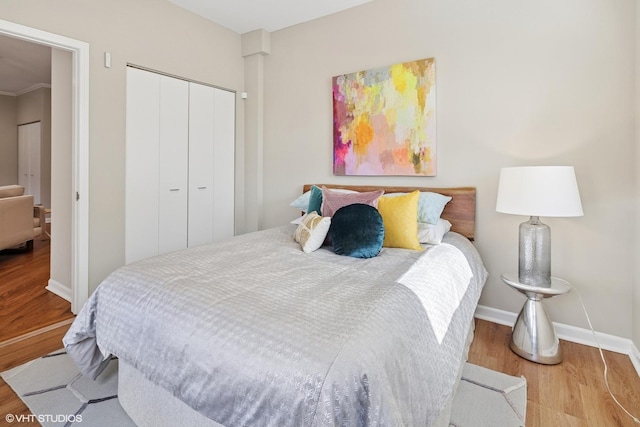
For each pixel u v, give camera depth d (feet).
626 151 6.61
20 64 15.69
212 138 11.38
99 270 8.63
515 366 6.33
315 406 2.72
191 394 3.54
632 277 6.65
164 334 3.90
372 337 3.20
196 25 10.58
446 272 5.50
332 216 7.16
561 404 5.28
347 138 10.03
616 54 6.64
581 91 6.98
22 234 13.82
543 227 6.58
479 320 8.33
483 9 7.98
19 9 7.02
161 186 10.01
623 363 6.42
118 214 8.94
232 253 6.28
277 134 11.74
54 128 9.48
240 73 12.14
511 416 4.99
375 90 9.45
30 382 5.65
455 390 5.16
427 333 3.92
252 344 3.24
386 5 9.36
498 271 8.11
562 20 7.12
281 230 8.99
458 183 8.46
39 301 9.16
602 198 6.88
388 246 7.10
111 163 8.73
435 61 8.59
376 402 2.79
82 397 5.29
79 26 7.95
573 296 7.27
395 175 9.29
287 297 4.11
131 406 4.79
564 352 6.84
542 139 7.43
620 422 4.90
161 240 10.07
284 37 11.41
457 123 8.41
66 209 9.16
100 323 4.78
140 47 9.19
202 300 4.00
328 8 10.08
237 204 12.32
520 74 7.61
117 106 8.77
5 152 21.54
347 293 4.26
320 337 3.15
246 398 3.10
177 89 10.27
